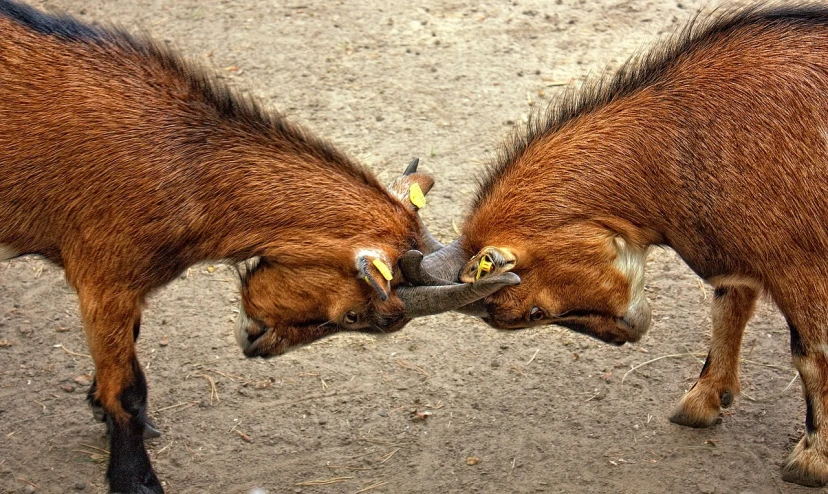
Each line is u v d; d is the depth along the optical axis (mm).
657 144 1846
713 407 2035
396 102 2705
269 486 1966
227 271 2344
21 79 1848
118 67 1860
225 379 2141
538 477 1976
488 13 3025
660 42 2006
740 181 1820
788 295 1854
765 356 2170
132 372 1909
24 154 1845
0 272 2338
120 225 1845
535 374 2150
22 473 1975
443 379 2145
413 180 1910
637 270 1906
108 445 2021
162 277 1881
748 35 1851
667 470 1980
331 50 2879
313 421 2070
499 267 1814
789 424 2049
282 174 1850
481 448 2023
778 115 1811
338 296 1856
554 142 1882
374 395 2115
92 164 1839
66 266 1891
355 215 1841
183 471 1988
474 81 2768
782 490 1944
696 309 2264
